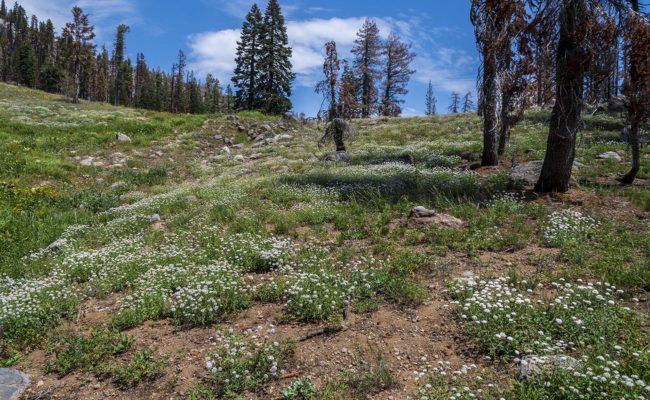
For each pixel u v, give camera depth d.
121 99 104.88
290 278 7.14
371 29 49.66
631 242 7.90
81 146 23.78
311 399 4.57
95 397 5.02
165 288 7.29
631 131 12.23
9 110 34.72
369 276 7.08
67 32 61.47
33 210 13.85
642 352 4.47
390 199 11.88
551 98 11.13
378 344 5.52
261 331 5.95
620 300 5.92
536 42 10.49
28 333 6.34
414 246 8.59
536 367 4.40
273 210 11.96
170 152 24.80
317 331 5.82
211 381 5.02
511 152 18.00
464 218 10.04
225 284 6.94
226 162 22.58
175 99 101.00
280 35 53.66
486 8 11.84
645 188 11.59
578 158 15.98
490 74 13.73
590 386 3.99
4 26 147.62
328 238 9.57
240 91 55.28
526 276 6.79
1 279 8.37
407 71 53.66
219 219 11.59
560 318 5.31
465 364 4.95
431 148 21.80
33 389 5.24
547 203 10.59
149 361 5.45
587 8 9.78
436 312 6.12
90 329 6.50
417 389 4.59
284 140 27.78
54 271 8.72
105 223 12.91
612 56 9.83
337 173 16.42
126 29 96.56
